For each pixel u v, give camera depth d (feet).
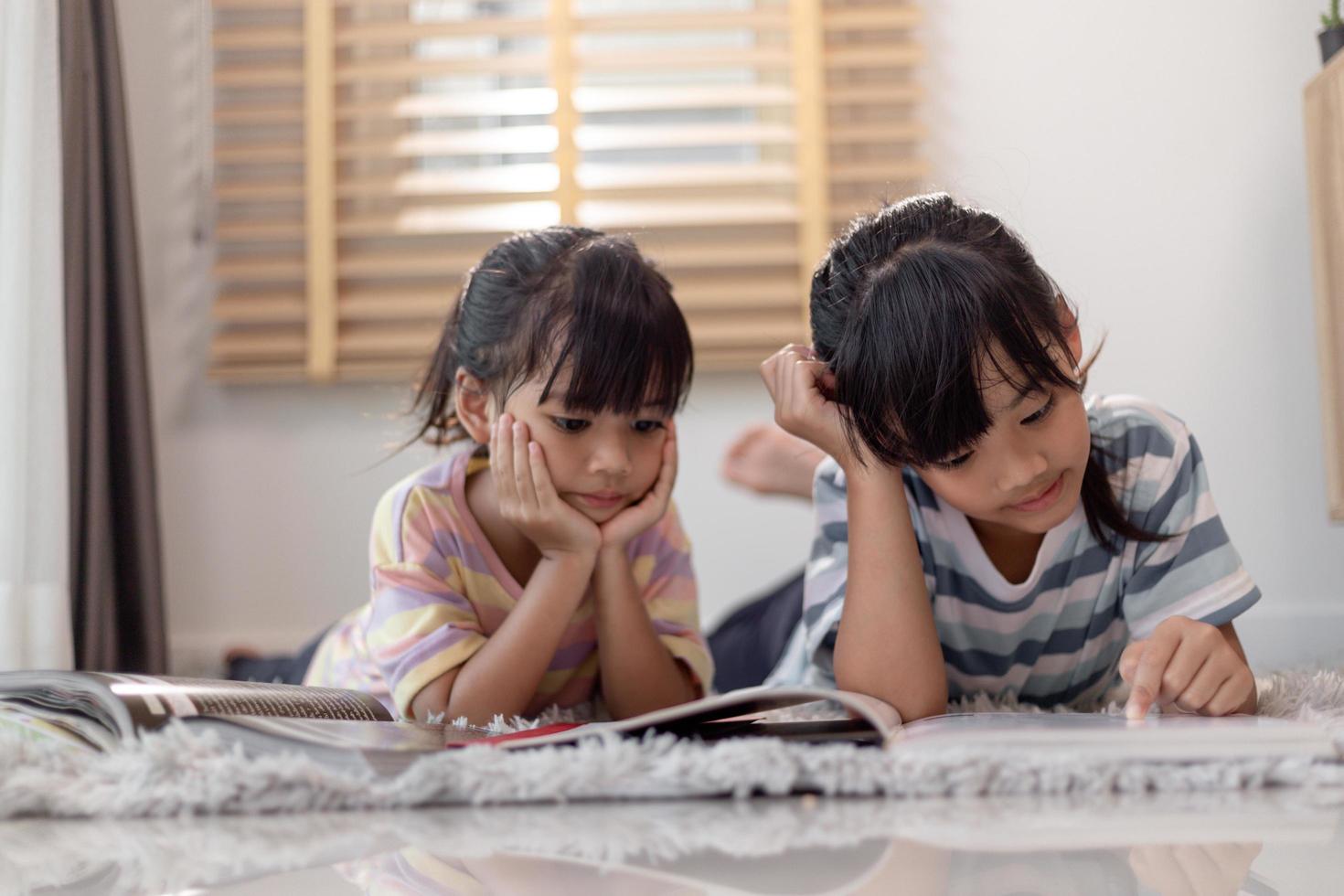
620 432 3.27
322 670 4.41
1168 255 6.68
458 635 3.28
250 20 6.64
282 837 1.77
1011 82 6.72
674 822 1.83
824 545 3.49
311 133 6.52
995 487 2.75
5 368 3.90
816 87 6.59
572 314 3.21
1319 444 6.61
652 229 6.61
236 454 6.57
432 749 2.20
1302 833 1.69
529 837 1.74
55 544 4.06
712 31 6.78
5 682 2.44
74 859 1.65
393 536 3.49
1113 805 1.92
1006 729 2.25
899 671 2.98
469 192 6.56
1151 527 3.28
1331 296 4.90
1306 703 2.88
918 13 6.60
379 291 6.62
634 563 3.73
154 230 6.56
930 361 2.72
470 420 3.56
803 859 1.57
